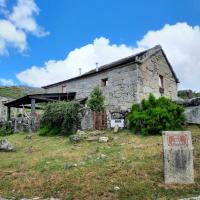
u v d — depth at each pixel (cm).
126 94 2219
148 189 729
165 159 789
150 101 1538
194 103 1525
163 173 823
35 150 1330
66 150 1247
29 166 1016
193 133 1317
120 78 2286
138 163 909
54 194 744
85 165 939
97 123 1684
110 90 2342
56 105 1816
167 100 1512
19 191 785
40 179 853
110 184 761
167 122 1391
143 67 2270
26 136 1820
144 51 2409
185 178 771
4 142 1362
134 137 1374
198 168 856
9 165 1053
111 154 1076
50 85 3008
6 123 2331
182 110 1454
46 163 1031
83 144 1347
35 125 2078
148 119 1415
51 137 1712
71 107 1752
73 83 2722
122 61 2345
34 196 746
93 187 750
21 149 1402
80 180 804
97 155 1083
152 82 2366
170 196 694
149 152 1040
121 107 2230
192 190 726
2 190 808
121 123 1588
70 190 750
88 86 2553
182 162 781
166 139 804
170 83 2669
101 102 1842
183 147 790
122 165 900
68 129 1744
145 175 812
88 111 1731
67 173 871
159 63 2514
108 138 1377
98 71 2452
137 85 2161
